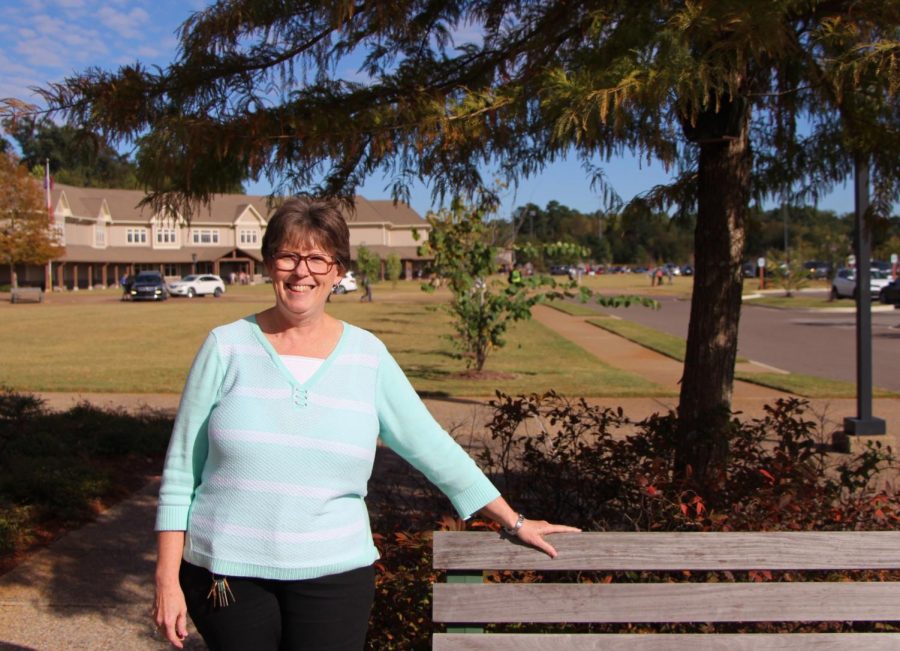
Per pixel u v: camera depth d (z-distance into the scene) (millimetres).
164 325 26828
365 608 2225
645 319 31281
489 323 14250
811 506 3420
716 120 4137
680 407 4602
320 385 2184
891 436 7957
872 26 3381
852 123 4105
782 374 14078
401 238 84062
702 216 4484
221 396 2186
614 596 2373
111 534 5562
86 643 3906
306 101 4000
